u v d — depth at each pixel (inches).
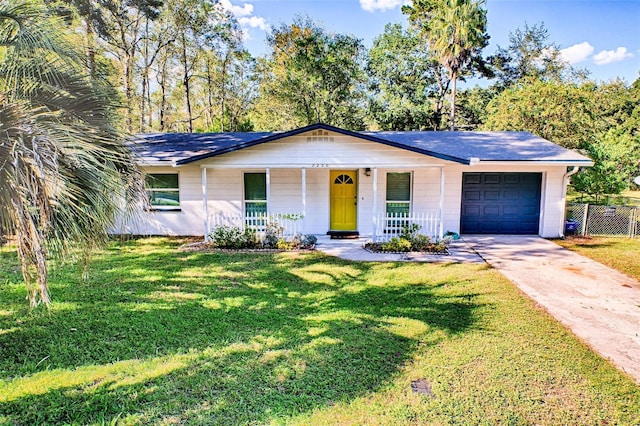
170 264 335.3
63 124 145.2
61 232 137.8
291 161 426.6
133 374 152.6
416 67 1096.2
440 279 291.1
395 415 127.8
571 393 141.6
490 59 1254.3
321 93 1109.1
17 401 133.7
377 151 419.2
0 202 120.3
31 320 205.6
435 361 164.2
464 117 1210.6
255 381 148.3
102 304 231.3
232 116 1206.3
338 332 193.6
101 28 590.2
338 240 447.5
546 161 431.5
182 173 480.7
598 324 205.3
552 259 355.6
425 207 473.1
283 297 248.1
